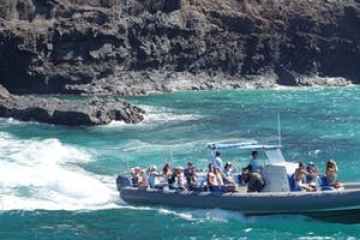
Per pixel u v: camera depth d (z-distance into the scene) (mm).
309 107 144375
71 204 65188
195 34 194250
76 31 176125
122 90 174750
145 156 88688
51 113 119562
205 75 195250
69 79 174500
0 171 74375
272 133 108188
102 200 66750
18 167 76812
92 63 178375
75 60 176625
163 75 187875
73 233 57406
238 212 61156
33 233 57281
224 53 198375
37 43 172875
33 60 172125
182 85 187875
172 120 124188
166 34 190375
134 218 61281
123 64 182875
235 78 199250
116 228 58688
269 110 139125
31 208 63531
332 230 58406
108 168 80938
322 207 59375
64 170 77062
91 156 88000
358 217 59688
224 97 167875
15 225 59156
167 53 189375
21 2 182125
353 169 80812
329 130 110938
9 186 69500
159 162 84812
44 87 173000
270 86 198125
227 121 122562
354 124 117875
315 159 87125
